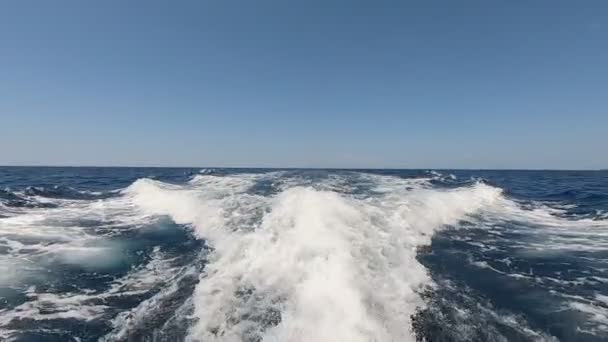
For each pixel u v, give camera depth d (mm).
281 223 7191
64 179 26188
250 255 6242
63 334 4574
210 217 9344
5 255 7355
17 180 25125
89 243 8188
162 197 12867
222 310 4754
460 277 6137
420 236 7988
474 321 4695
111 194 15859
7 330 4656
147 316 4875
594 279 6195
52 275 6387
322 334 4090
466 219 10539
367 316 4426
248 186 14180
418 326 4484
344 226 6852
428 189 13898
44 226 9648
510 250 7727
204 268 6227
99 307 5234
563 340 4367
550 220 10805
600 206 13023
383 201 9898
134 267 6742
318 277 5117
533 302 5305
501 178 32188
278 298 4879
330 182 14844
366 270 5480
